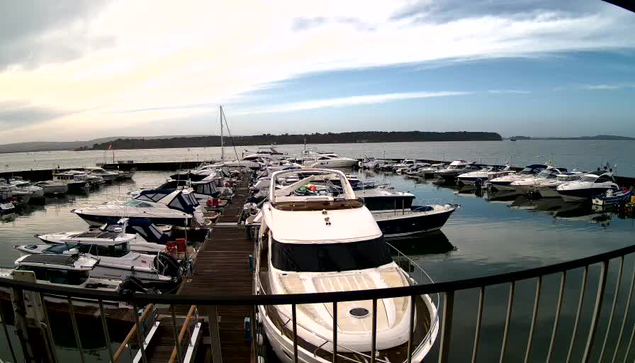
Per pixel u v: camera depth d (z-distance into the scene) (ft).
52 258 36.73
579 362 28.71
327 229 28.35
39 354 8.42
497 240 67.00
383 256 27.32
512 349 31.04
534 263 54.75
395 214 68.18
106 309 34.01
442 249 62.23
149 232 52.95
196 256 48.24
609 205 93.04
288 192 43.24
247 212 72.33
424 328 22.03
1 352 30.58
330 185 77.92
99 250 39.91
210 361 25.80
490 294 40.96
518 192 116.67
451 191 130.93
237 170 151.02
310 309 22.33
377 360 19.39
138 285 35.68
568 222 81.46
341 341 19.70
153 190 70.59
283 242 27.14
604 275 8.39
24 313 8.26
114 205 70.59
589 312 36.29
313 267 25.81
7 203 100.68
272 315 23.77
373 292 6.84
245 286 38.99
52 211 103.65
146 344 25.58
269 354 26.07
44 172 185.68
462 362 29.45
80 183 137.80
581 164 246.06
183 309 31.83
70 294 7.16
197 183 92.27
